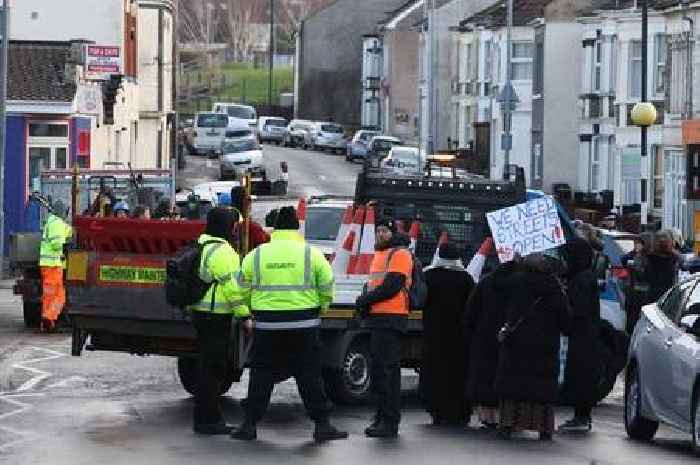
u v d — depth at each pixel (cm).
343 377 2427
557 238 2241
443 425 2248
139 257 2317
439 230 2730
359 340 2453
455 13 12400
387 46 14112
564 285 2241
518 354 2091
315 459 1916
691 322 2059
